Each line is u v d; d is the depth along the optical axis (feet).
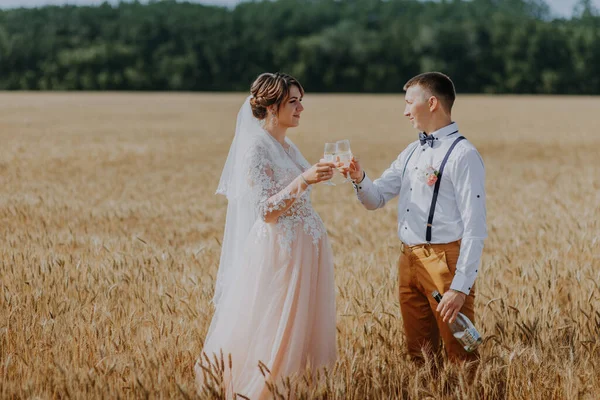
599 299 16.29
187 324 14.53
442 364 13.12
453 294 11.59
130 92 308.40
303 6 379.96
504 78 300.20
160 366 11.89
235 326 12.46
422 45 307.17
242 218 12.74
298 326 12.16
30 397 10.87
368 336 13.73
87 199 35.58
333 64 312.09
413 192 12.39
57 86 314.35
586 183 41.78
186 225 28.81
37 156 57.41
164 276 18.53
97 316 14.92
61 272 17.79
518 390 11.55
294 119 12.76
